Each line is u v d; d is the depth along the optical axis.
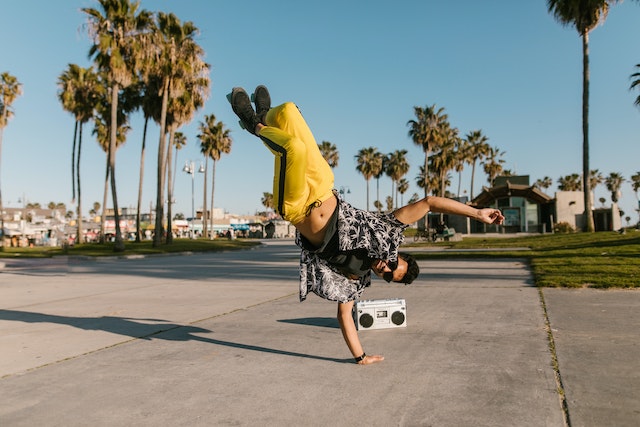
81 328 5.78
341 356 4.23
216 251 32.34
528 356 4.00
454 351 4.25
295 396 3.19
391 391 3.23
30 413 2.96
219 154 58.72
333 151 77.50
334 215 3.33
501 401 2.98
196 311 6.96
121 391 3.36
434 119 51.56
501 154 76.88
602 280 8.45
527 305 6.56
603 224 46.59
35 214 82.44
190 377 3.68
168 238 36.19
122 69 27.02
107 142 43.38
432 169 59.84
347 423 2.71
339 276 3.69
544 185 103.19
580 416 2.71
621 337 4.56
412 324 5.52
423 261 15.30
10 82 39.97
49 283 11.80
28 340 5.11
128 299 8.46
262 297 8.36
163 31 30.39
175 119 34.44
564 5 27.02
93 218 117.06
